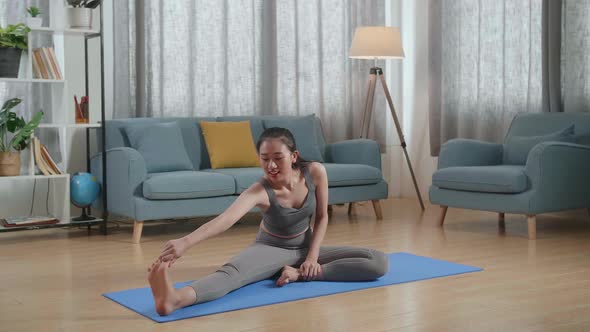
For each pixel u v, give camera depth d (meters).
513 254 4.00
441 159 5.26
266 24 6.02
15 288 3.27
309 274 3.25
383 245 4.34
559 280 3.34
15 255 4.10
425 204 6.36
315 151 5.59
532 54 5.66
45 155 4.77
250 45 5.95
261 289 3.14
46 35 5.08
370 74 6.14
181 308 2.82
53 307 2.91
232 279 3.01
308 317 2.72
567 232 4.78
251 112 5.99
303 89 6.28
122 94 5.43
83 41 5.33
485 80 5.98
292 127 5.62
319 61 6.31
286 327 2.59
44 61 4.77
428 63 6.38
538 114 5.29
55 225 4.73
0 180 5.07
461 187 4.86
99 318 2.74
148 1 5.52
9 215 5.12
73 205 5.38
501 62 5.90
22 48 4.63
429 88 6.35
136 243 4.50
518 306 2.87
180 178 4.59
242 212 2.99
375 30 5.81
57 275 3.54
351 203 5.82
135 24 5.45
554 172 4.56
